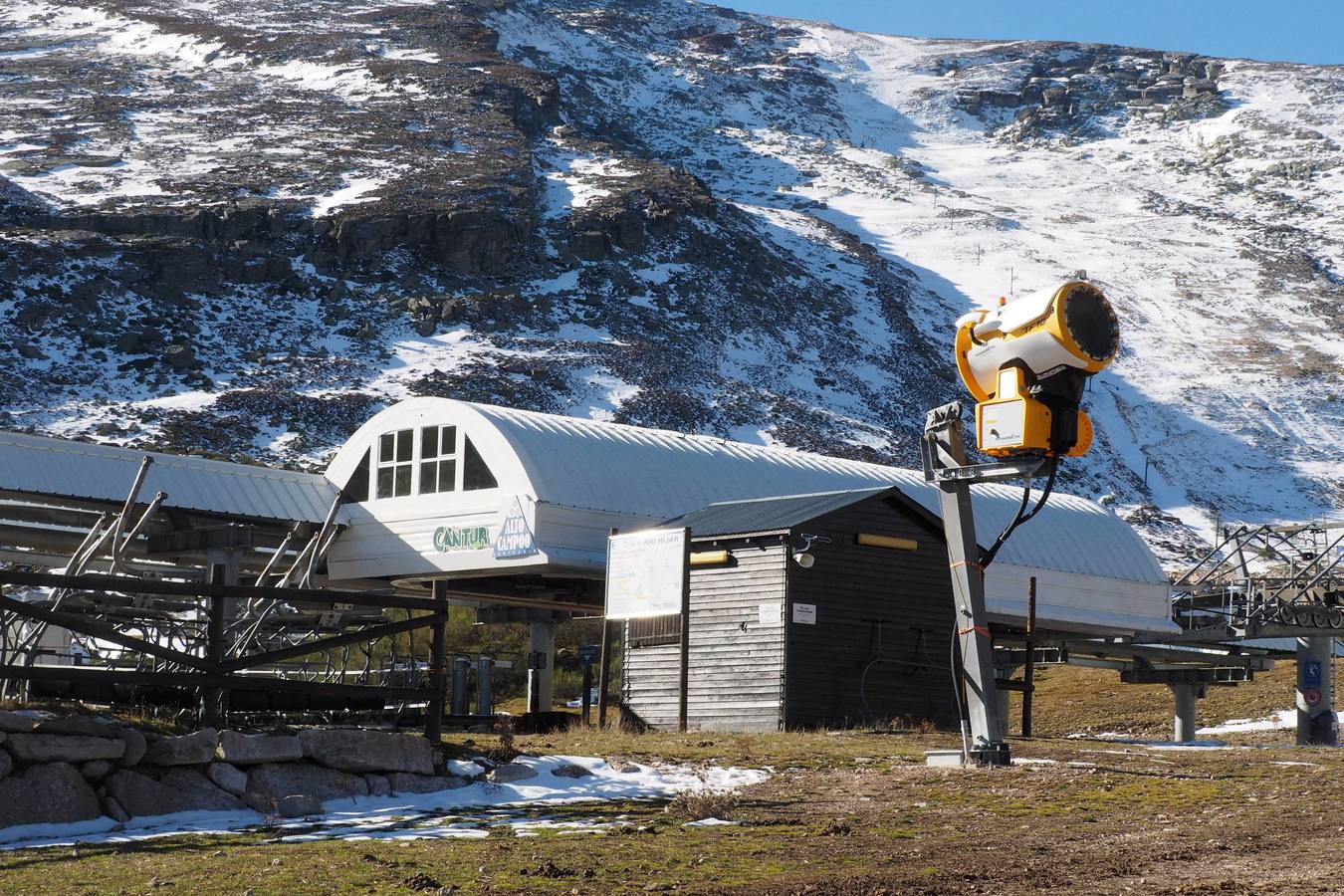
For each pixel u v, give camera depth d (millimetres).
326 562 40906
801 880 13016
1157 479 138250
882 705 30641
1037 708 56000
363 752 17109
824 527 30438
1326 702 42062
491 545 37562
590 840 14789
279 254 138125
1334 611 41094
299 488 40188
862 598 30797
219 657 16922
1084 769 20547
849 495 31547
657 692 31672
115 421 96125
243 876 12969
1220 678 46062
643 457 40156
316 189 158625
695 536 31469
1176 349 176750
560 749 21047
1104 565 44750
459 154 183125
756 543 30453
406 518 39500
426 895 12305
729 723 30047
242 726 18000
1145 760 22281
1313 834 15453
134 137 178000
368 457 40781
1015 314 19688
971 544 21172
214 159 169375
